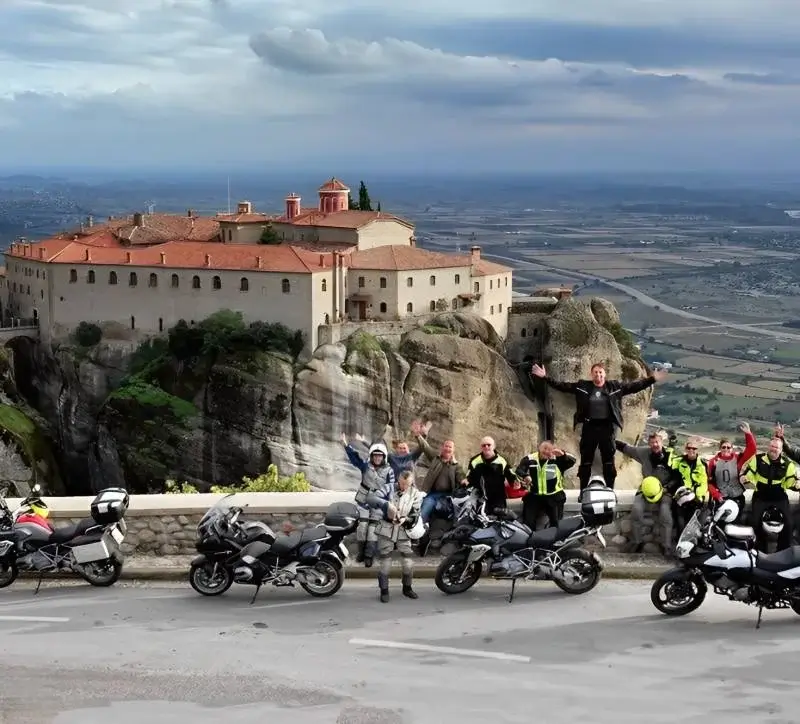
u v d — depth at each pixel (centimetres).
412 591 2375
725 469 2664
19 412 13525
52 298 13700
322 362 12544
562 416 13575
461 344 13025
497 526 2370
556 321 13850
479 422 13138
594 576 2402
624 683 1891
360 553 2597
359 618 2234
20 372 14138
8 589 2448
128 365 13312
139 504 2634
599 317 14338
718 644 2083
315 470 12512
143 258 13238
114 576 2459
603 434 2817
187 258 13062
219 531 2353
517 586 2459
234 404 12544
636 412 13600
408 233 14950
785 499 2491
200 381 12719
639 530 2633
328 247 14075
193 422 12662
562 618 2233
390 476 2389
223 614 2259
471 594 2402
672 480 2603
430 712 1769
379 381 12675
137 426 12712
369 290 13275
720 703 1806
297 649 2053
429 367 12850
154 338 13212
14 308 14688
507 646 2069
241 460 12619
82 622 2211
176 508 2631
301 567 2338
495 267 14325
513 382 13612
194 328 12900
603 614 2261
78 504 2619
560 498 2495
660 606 2255
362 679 1908
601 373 2844
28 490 12775
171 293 13038
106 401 12888
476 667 1964
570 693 1845
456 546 2598
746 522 2617
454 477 2639
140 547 2634
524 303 14462
